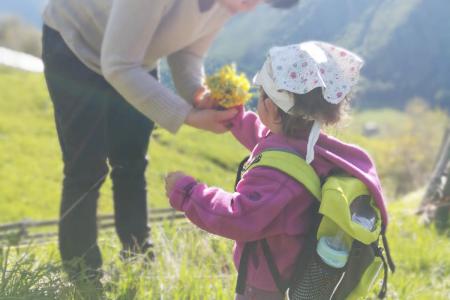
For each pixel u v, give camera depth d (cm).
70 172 325
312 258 221
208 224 225
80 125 316
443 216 641
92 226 328
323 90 220
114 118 331
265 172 223
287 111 226
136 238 350
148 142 349
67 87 313
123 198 350
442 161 693
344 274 220
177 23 295
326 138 238
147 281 317
